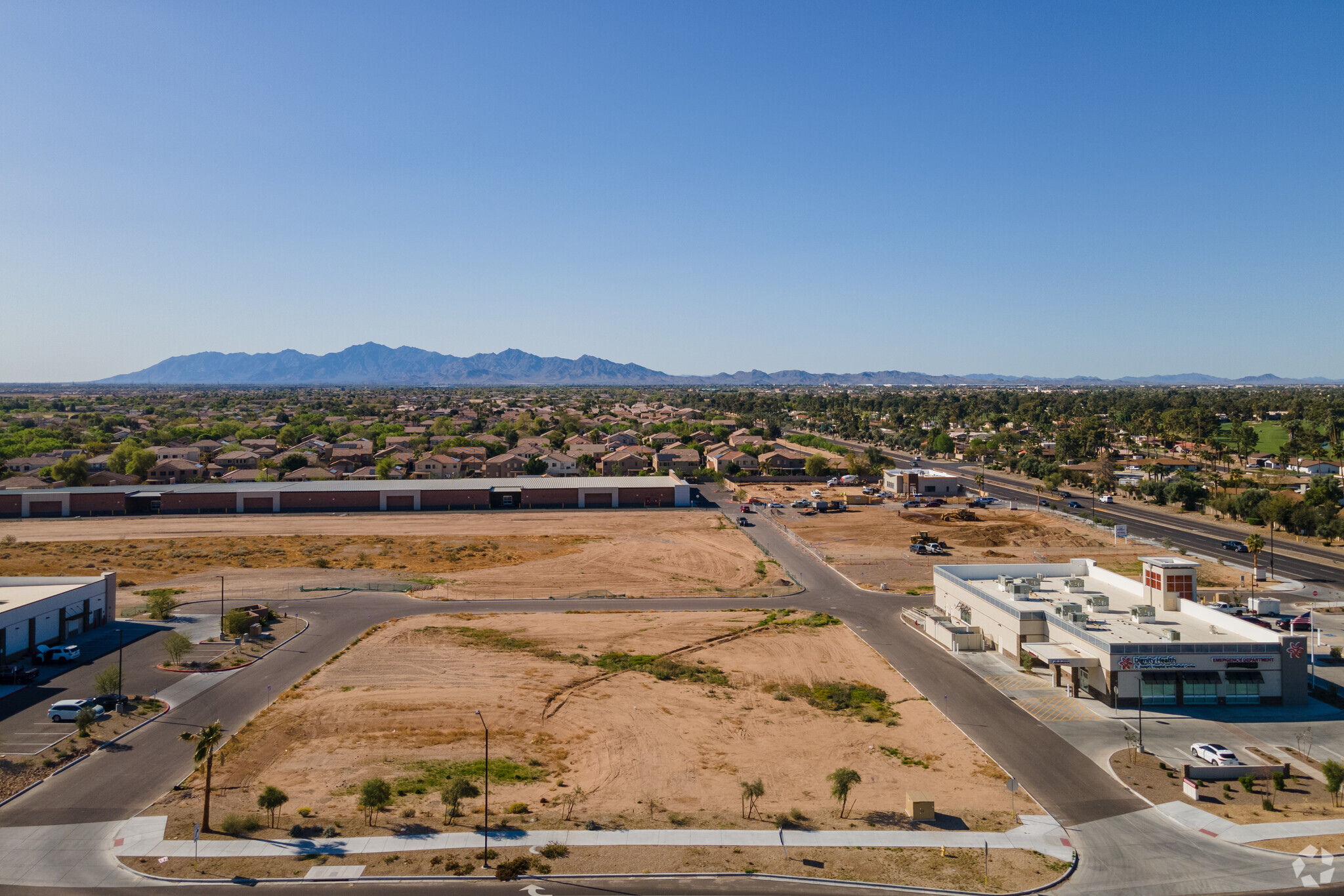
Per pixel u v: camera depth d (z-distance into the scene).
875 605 89.62
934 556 113.44
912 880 38.34
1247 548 104.81
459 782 44.50
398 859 39.72
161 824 42.78
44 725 55.59
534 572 103.69
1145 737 55.12
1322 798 46.47
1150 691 60.22
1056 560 110.31
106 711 58.12
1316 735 55.31
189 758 51.06
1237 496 143.25
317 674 66.12
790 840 42.06
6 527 132.50
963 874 38.88
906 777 49.41
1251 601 83.19
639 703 61.16
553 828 42.91
